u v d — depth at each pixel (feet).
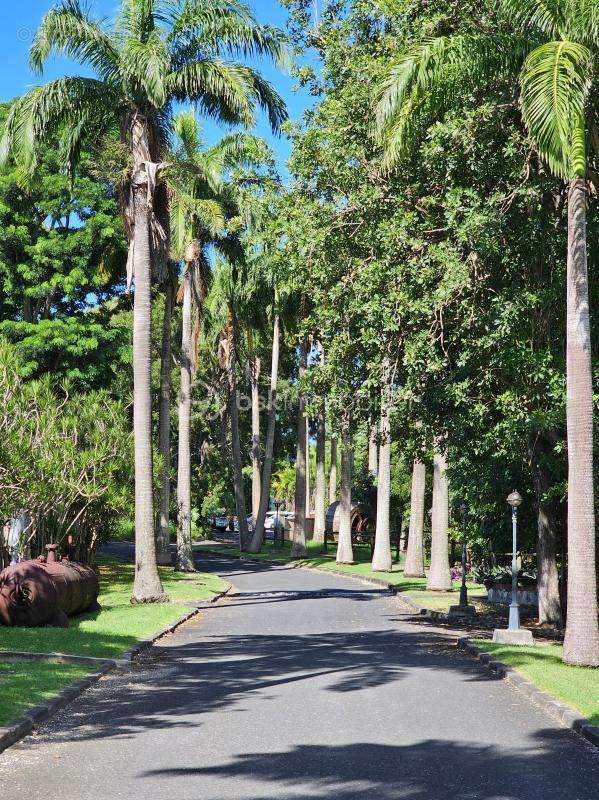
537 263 57.67
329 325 63.52
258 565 158.20
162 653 50.98
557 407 56.08
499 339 54.54
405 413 62.44
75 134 82.12
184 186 114.32
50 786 23.70
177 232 107.86
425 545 177.47
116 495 90.12
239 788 23.48
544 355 54.49
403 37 62.03
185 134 120.88
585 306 49.65
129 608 73.20
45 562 62.80
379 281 57.31
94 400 88.94
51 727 30.94
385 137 55.67
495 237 53.72
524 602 88.02
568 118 45.39
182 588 97.04
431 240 59.77
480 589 112.78
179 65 82.02
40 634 52.70
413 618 76.33
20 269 102.27
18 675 38.96
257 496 218.38
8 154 79.41
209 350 204.23
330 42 70.23
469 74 53.21
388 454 141.69
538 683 40.19
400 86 52.29
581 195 49.60
